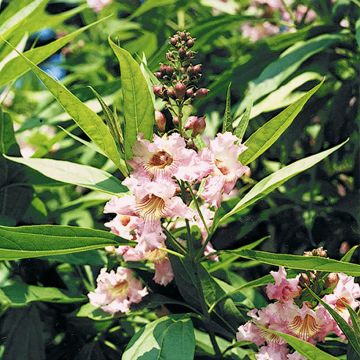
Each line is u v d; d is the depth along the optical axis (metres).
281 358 0.81
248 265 1.01
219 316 0.87
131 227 0.79
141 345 0.80
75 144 1.10
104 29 1.35
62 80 1.30
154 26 1.26
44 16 1.09
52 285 1.01
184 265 0.86
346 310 0.81
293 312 0.80
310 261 0.77
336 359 0.76
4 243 0.78
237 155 0.78
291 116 0.79
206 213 0.88
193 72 0.82
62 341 1.01
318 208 1.14
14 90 1.28
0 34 0.98
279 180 0.79
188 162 0.77
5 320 1.01
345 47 1.11
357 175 1.10
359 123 1.06
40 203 1.03
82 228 0.79
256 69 1.08
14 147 0.98
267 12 1.25
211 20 1.12
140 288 0.88
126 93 0.78
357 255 1.12
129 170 0.80
